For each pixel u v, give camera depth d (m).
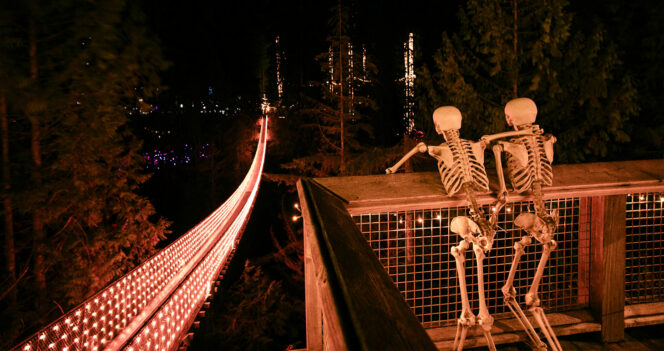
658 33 6.67
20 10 6.28
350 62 11.90
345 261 0.98
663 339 2.81
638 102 6.90
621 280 2.75
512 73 6.93
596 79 6.41
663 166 2.73
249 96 35.94
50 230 9.39
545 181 2.40
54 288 7.60
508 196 2.43
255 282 11.56
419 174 2.47
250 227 20.34
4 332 6.16
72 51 7.04
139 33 7.66
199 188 23.56
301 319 12.16
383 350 0.62
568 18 6.44
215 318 10.29
